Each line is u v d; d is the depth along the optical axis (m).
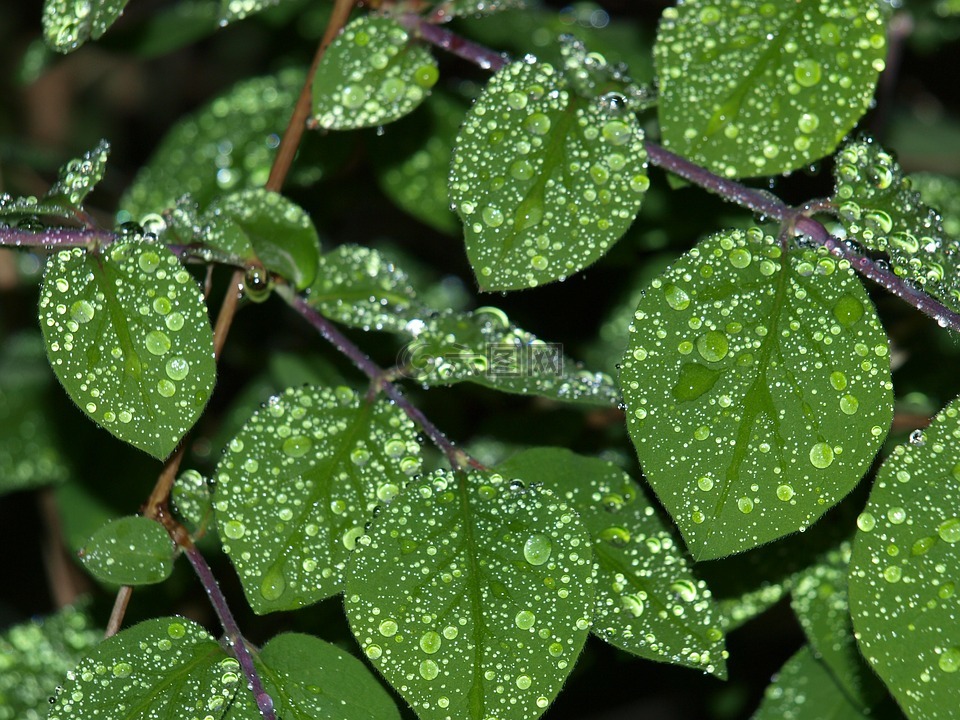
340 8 0.59
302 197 0.68
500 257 0.55
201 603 0.67
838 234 0.57
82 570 0.72
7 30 1.00
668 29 0.57
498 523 0.55
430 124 0.65
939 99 0.78
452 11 0.59
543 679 0.54
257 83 0.66
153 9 0.80
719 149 0.56
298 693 0.56
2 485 0.68
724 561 0.60
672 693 0.83
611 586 0.56
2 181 0.76
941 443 0.54
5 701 0.61
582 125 0.56
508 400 0.65
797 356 0.54
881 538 0.54
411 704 0.54
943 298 0.56
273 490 0.56
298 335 0.69
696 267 0.55
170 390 0.55
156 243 0.56
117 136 1.09
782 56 0.56
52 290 0.55
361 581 0.55
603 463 0.57
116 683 0.56
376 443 0.57
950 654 0.54
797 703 0.61
